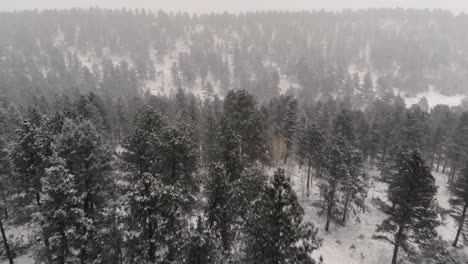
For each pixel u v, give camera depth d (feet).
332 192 103.65
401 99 349.82
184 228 50.31
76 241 54.85
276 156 142.92
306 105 254.47
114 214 55.67
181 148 75.46
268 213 39.81
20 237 84.38
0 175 69.82
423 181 77.36
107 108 188.03
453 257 67.97
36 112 104.17
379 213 120.06
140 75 488.44
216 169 62.80
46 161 69.51
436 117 210.18
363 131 163.63
